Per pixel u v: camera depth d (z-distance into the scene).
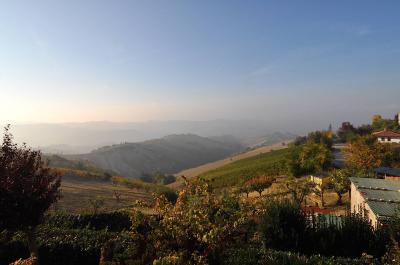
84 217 20.38
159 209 9.70
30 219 11.95
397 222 13.63
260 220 14.71
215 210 9.47
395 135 85.44
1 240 12.91
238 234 9.38
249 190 47.19
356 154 56.44
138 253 9.33
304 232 14.35
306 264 10.12
